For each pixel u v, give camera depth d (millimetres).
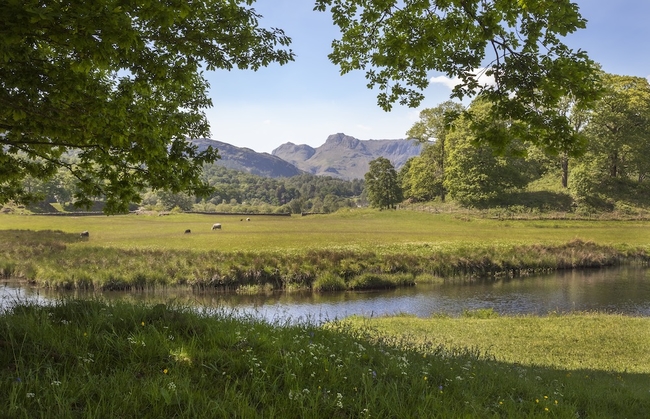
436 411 4812
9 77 7113
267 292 29094
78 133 8781
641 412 6668
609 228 59688
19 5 4848
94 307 6969
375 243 44594
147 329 6121
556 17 6992
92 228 60906
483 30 7434
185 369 4988
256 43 8977
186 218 85812
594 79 7273
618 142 69938
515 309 24109
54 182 110562
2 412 3561
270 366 5340
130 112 8523
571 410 5914
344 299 27125
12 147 9828
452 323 17266
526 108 7848
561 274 35438
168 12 5988
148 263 30906
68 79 7363
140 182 10273
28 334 5262
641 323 17328
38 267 30109
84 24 5184
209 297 27188
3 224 62219
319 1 9633
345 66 11109
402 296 27906
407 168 123562
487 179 77312
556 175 86562
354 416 4527
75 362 4844
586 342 14312
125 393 4207
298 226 69438
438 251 38062
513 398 6375
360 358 6859
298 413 4293
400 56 8273
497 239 48531
